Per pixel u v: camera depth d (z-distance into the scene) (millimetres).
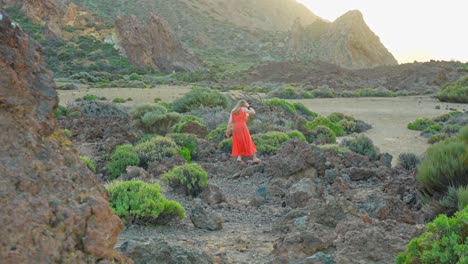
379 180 10219
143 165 12008
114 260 2582
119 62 81688
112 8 165500
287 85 62875
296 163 10469
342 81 67188
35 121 2545
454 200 6918
